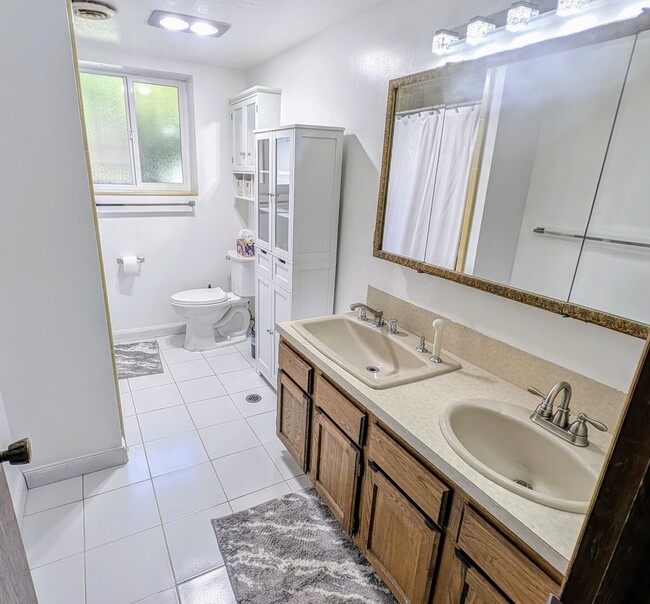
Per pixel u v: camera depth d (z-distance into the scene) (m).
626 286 1.14
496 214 1.48
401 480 1.32
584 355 1.30
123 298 3.62
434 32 1.69
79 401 1.98
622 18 1.09
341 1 1.98
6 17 1.49
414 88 1.78
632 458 0.38
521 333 1.49
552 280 1.33
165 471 2.13
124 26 2.46
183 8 2.16
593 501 0.43
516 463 1.29
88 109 3.25
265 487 2.05
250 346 3.70
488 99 1.46
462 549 1.11
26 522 1.79
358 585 1.58
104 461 2.11
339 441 1.63
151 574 1.59
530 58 1.31
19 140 1.60
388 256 2.04
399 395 1.44
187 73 3.35
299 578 1.60
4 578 0.74
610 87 1.12
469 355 1.70
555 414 1.26
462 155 1.59
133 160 3.50
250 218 3.86
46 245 1.74
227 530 1.79
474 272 1.60
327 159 2.31
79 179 1.74
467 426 1.34
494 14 1.43
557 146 1.26
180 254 3.75
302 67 2.71
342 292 2.54
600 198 1.17
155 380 3.04
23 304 1.76
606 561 0.42
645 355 0.37
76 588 1.52
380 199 2.05
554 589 0.87
